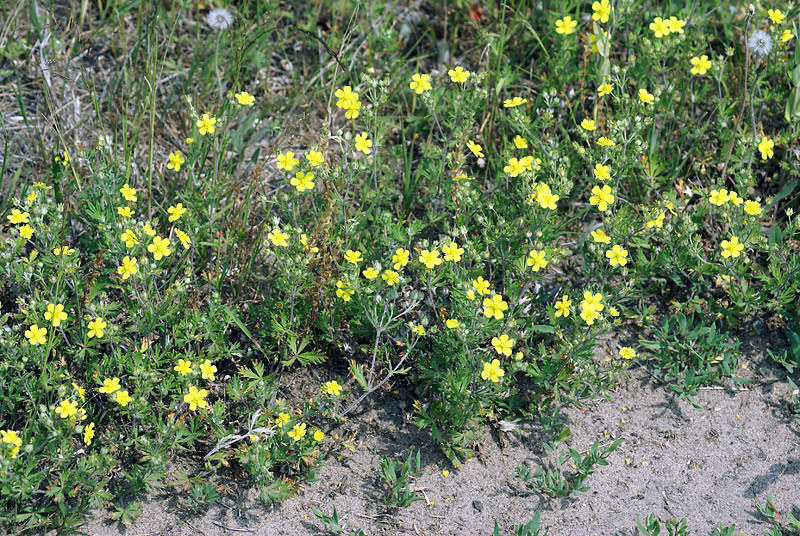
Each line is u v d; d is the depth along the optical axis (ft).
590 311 4.38
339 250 4.54
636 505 4.41
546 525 4.36
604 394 4.47
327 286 4.49
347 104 4.57
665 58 4.95
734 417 4.56
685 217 4.55
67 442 4.24
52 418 4.29
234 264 4.64
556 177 4.60
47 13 5.14
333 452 4.45
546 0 5.22
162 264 4.57
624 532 4.36
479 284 4.33
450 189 4.69
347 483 4.41
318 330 4.58
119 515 4.29
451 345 4.43
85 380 4.43
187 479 4.33
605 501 4.41
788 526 4.37
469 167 4.84
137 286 4.53
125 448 4.37
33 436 4.26
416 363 4.56
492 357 4.54
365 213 4.65
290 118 5.06
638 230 4.60
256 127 4.93
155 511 4.32
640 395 4.60
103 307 4.38
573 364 4.48
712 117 5.07
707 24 5.22
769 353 4.61
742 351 4.66
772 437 4.52
